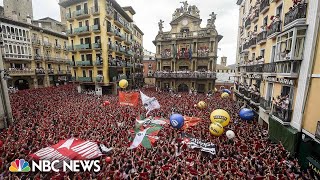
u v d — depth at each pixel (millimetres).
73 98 31219
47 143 12867
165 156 11750
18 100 27891
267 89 16969
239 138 14523
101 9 35031
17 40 38719
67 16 38188
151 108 18438
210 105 26531
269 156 11594
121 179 9258
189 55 40688
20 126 16703
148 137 14039
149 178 9422
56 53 49875
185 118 18234
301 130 11422
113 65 38750
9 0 47406
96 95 35781
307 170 10070
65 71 53094
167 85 45188
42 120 18422
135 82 52438
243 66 26188
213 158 11789
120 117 20172
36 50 44156
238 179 9211
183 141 13625
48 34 46938
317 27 10305
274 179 9172
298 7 11578
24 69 40469
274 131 14125
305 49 11180
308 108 10930
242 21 30031
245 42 25719
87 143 10023
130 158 11195
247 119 17047
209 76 39812
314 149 10328
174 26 43219
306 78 10977
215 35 38906
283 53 12922
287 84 12992
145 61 62781
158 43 44812
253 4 23906
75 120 18625
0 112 17312
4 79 17703
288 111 12555
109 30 37719
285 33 12703
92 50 36875
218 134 13227
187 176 9398
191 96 35250
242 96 24438
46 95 33375
